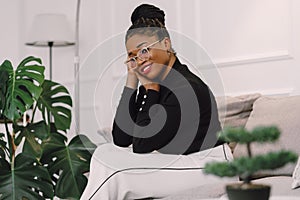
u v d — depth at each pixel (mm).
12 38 4395
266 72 3107
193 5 3439
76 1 4117
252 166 956
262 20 3129
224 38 3289
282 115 2359
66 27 3895
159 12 1913
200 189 1813
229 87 3252
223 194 1745
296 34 2994
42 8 4301
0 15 4426
